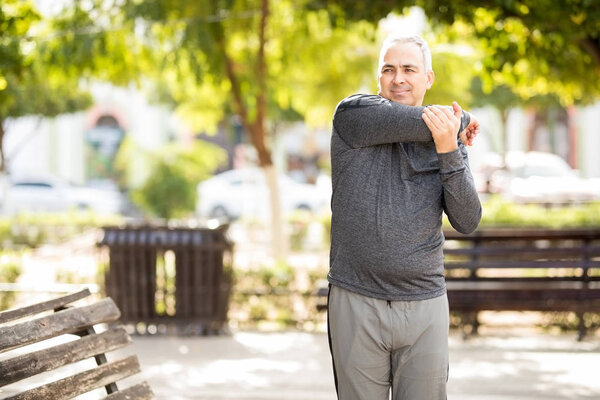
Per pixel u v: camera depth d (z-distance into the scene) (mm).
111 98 40281
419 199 3789
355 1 9750
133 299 9484
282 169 41594
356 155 3820
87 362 8039
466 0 9586
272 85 16703
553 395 6945
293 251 20422
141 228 9578
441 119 3646
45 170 40062
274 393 6992
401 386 3920
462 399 6824
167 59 13648
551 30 9703
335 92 16125
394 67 3959
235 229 24859
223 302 9719
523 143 40125
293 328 10258
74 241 20484
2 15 10273
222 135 40188
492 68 11164
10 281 11039
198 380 7500
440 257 3889
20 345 4027
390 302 3820
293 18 14734
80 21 13141
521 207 19422
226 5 12945
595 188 27219
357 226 3803
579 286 9305
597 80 12039
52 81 13852
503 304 9086
